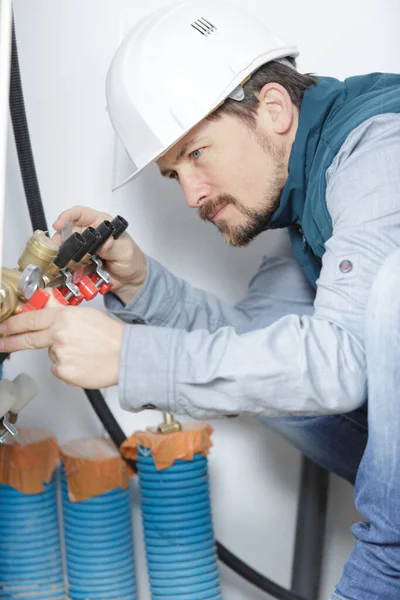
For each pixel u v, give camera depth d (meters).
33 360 1.84
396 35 1.98
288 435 1.75
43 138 1.84
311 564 1.81
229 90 1.42
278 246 1.84
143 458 1.66
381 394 1.26
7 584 1.64
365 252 1.27
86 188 1.87
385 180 1.30
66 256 1.31
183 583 1.64
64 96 1.84
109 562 1.68
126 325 1.26
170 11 1.51
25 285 1.17
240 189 1.46
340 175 1.34
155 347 1.24
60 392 1.86
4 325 1.22
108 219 1.60
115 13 1.85
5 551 1.64
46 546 1.67
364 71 1.98
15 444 1.66
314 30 1.96
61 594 1.68
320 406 1.26
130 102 1.46
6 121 1.04
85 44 1.84
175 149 1.46
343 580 1.31
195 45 1.45
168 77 1.44
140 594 1.85
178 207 1.91
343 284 1.28
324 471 1.82
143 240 1.91
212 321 1.76
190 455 1.64
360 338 1.27
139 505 1.86
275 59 1.51
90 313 1.24
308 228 1.48
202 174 1.47
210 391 1.25
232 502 1.91
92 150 1.86
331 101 1.46
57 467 1.80
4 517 1.65
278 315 1.79
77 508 1.68
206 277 1.94
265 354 1.24
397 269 1.25
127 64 1.48
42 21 1.82
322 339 1.25
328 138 1.41
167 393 1.25
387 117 1.36
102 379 1.25
